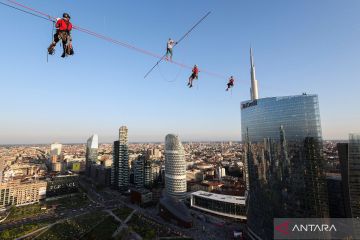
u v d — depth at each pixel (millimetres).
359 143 114938
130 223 157750
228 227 149375
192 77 34406
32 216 178000
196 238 132500
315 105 106938
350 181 116875
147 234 132500
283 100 115438
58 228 147375
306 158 104375
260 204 121438
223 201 167000
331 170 184500
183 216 153875
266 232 114062
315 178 101125
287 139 111312
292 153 108688
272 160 116688
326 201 98250
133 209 195375
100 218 165875
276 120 117062
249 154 135750
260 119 126562
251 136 134125
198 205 183625
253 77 133875
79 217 170875
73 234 135875
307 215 100812
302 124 107875
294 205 104625
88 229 143625
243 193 193500
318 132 104250
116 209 192875
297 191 104375
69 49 19422
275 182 113500
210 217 166625
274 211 111562
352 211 115312
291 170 107688
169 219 161875
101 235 133875
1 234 133500
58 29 18750
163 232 140375
